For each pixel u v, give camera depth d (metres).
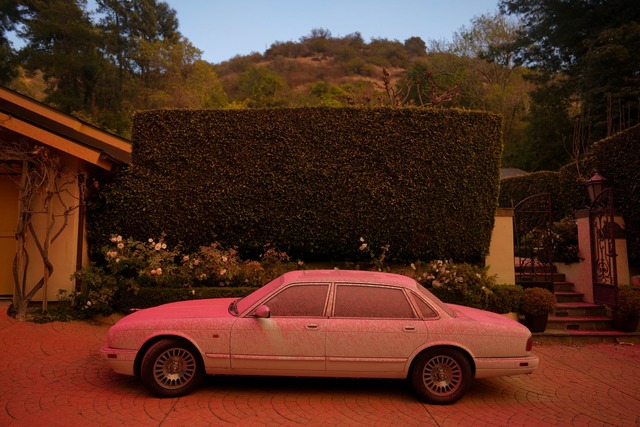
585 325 9.05
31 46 40.78
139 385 5.46
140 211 9.32
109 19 53.47
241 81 69.88
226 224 9.33
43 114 11.03
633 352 7.89
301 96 55.41
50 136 8.00
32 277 8.67
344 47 121.69
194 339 5.05
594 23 26.16
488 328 5.23
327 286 5.34
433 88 16.36
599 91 22.05
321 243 9.36
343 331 5.07
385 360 5.07
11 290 8.80
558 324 9.00
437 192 9.36
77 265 8.82
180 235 9.33
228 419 4.58
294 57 126.75
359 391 5.55
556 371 6.74
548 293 8.74
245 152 9.41
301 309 5.20
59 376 5.67
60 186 8.73
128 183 9.35
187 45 45.88
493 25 43.41
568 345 8.39
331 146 9.40
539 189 16.39
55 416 4.50
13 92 10.84
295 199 9.34
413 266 8.90
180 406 4.86
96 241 9.39
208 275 8.68
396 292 5.35
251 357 5.03
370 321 5.14
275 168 9.38
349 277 5.48
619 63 21.47
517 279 10.66
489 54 37.62
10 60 39.12
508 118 39.38
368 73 108.88
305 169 9.34
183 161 9.40
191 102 41.22
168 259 8.60
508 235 9.84
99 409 4.71
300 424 4.52
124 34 53.44
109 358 5.04
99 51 45.38
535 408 5.22
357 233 9.32
